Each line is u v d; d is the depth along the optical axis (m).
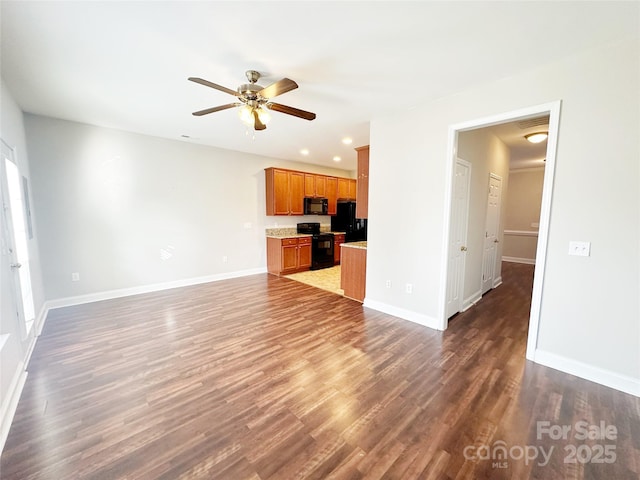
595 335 2.14
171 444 1.57
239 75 2.43
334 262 6.81
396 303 3.51
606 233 2.05
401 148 3.29
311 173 6.47
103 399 1.94
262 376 2.22
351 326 3.19
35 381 2.15
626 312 2.01
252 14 1.68
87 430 1.66
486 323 3.28
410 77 2.45
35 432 1.65
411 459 1.48
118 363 2.40
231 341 2.81
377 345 2.74
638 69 1.88
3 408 1.73
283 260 5.73
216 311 3.66
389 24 1.76
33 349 2.64
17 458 1.47
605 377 2.11
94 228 3.98
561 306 2.28
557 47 2.00
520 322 3.32
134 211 4.31
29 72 2.36
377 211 3.61
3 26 1.76
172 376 2.21
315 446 1.56
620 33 1.84
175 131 4.15
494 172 4.37
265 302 4.04
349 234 6.74
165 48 2.03
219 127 3.94
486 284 4.54
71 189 3.77
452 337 2.92
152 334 2.96
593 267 2.12
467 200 3.56
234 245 5.56
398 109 3.22
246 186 5.66
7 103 2.61
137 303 3.95
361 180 4.04
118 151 4.11
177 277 4.84
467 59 2.16
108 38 1.91
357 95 2.84
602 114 2.02
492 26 1.77
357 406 1.88
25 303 2.71
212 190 5.17
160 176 4.53
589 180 2.10
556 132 2.21
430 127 3.01
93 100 2.98
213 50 2.06
